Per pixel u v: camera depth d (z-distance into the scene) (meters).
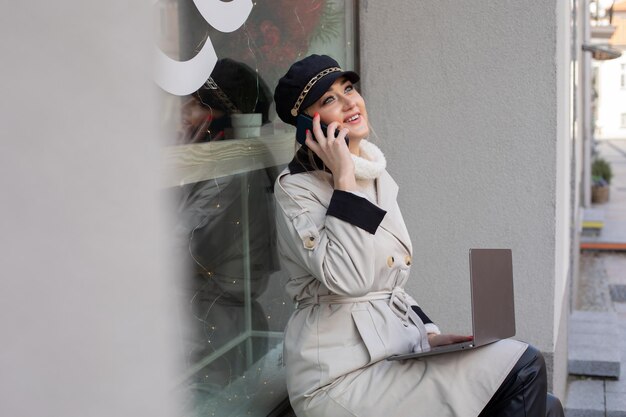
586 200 15.28
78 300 0.50
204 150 2.28
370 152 2.48
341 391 2.13
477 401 1.99
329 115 2.36
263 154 2.77
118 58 0.52
